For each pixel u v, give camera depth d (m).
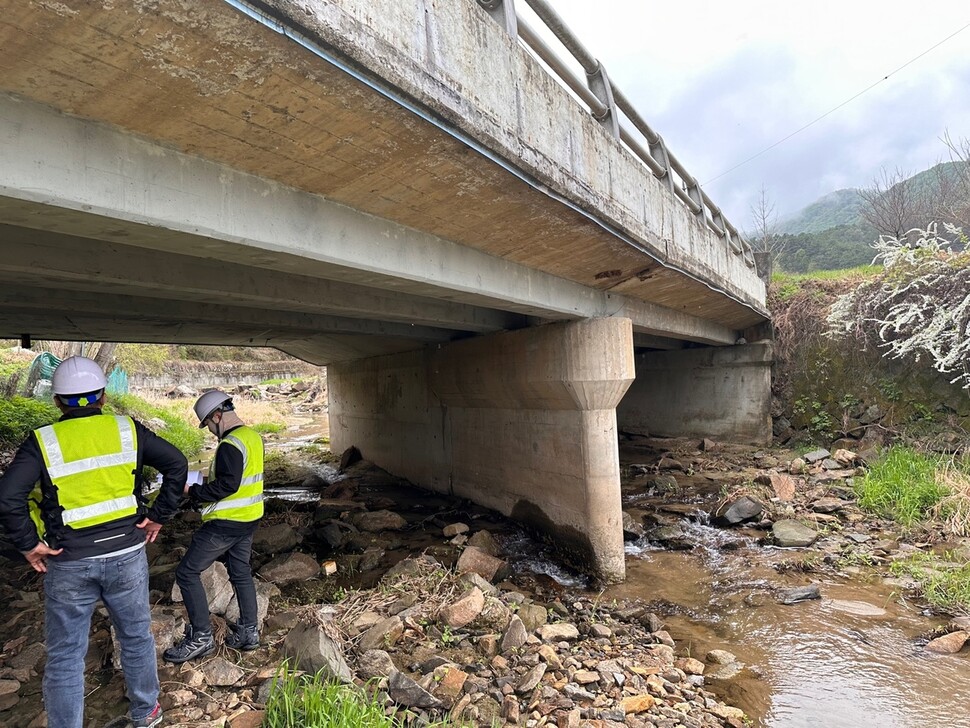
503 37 3.92
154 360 35.53
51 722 3.01
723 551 8.12
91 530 3.09
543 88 4.45
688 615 6.19
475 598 5.51
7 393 15.27
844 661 5.11
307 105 2.84
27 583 5.99
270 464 16.19
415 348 12.41
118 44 2.20
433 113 3.13
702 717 4.19
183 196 3.05
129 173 2.80
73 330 9.23
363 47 2.56
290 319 8.70
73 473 3.05
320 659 4.05
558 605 6.25
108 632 4.72
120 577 3.19
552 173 4.34
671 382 16.41
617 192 5.77
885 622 5.83
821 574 7.14
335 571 7.11
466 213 4.64
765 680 4.83
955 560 7.20
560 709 4.08
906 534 8.23
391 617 5.23
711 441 15.04
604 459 7.62
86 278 4.62
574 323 7.75
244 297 5.96
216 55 2.37
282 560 6.94
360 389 15.48
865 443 12.55
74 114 2.58
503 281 6.03
